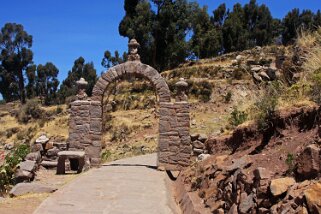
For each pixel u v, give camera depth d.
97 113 17.95
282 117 9.52
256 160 8.59
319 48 11.33
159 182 13.86
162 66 56.19
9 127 57.59
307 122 8.80
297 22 66.19
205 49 61.00
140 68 17.80
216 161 10.86
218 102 37.66
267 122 10.12
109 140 34.84
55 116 53.12
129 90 43.81
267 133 10.04
